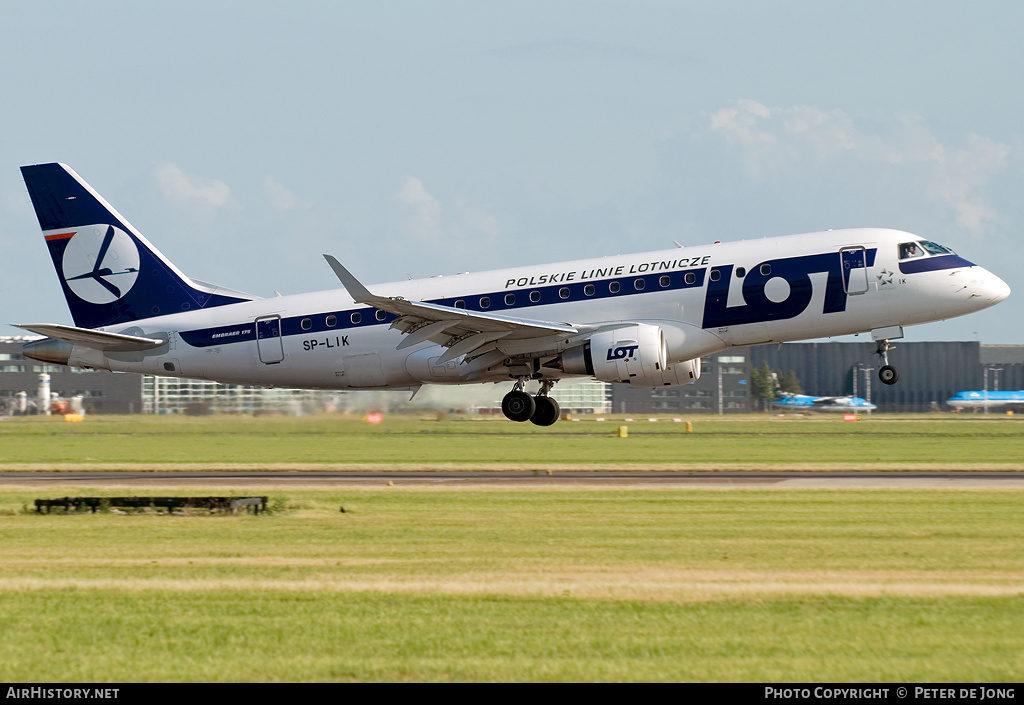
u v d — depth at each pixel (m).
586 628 45.31
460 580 56.06
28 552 67.56
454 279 127.38
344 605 49.97
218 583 55.47
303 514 85.62
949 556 63.00
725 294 116.00
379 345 128.00
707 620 46.56
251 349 132.88
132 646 43.50
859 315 113.62
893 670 39.44
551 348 120.38
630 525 77.06
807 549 65.81
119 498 88.62
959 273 112.44
